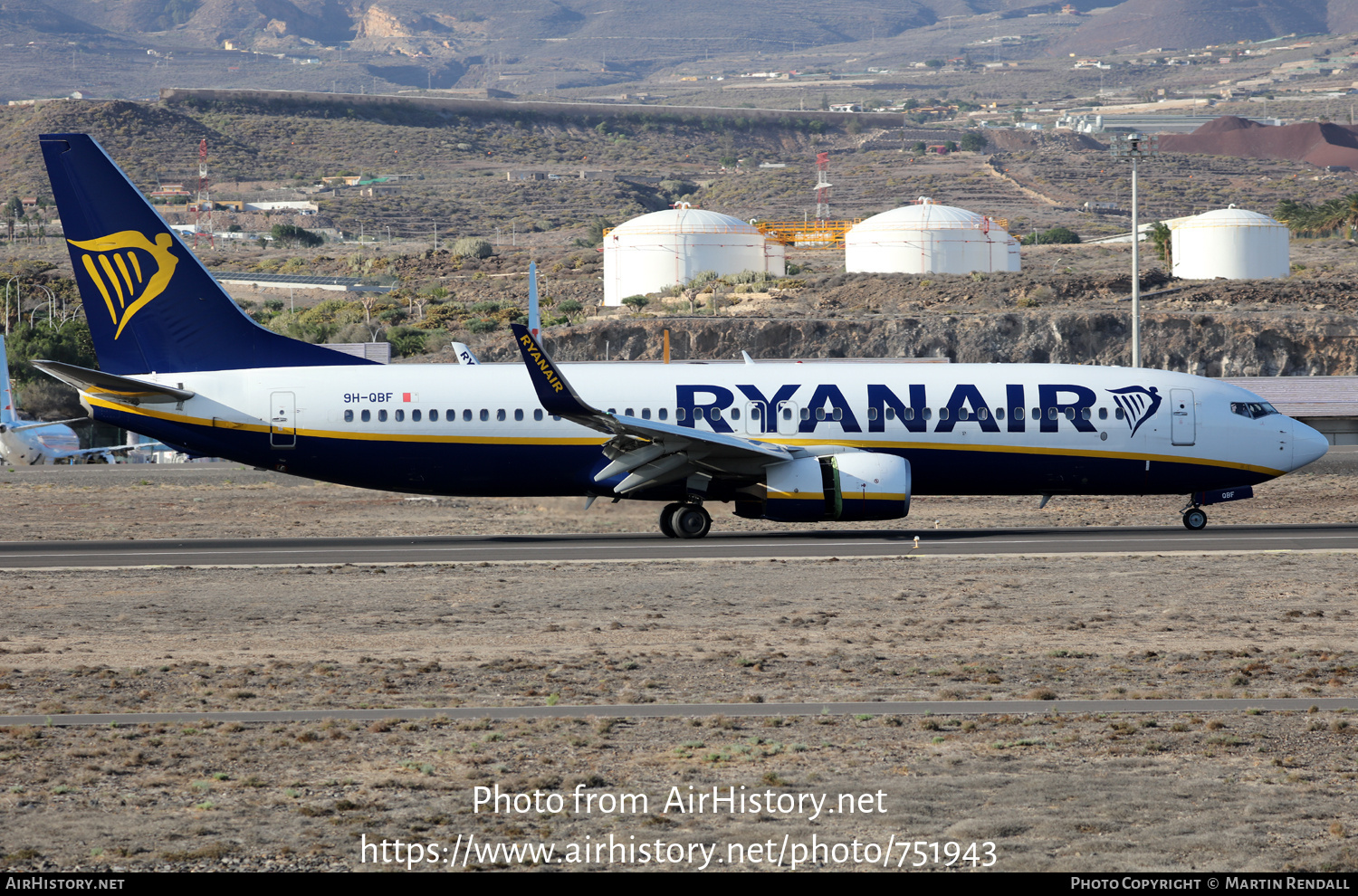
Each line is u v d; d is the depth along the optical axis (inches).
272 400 5940.0
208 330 6013.8
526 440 5964.6
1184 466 6151.6
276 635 3663.9
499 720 2687.0
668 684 3002.0
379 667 3213.6
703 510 6033.5
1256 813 2053.4
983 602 4128.9
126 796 2180.1
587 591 4424.2
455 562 5216.5
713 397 6018.7
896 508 5807.1
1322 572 4675.2
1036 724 2620.6
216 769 2331.4
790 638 3555.6
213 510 7755.9
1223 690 2883.9
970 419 6058.1
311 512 7539.4
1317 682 2960.1
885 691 2923.2
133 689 2987.2
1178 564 4923.7
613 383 6058.1
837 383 6087.6
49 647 3501.5
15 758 2400.3
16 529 6806.1
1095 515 6953.7
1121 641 3489.2
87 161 5895.7
